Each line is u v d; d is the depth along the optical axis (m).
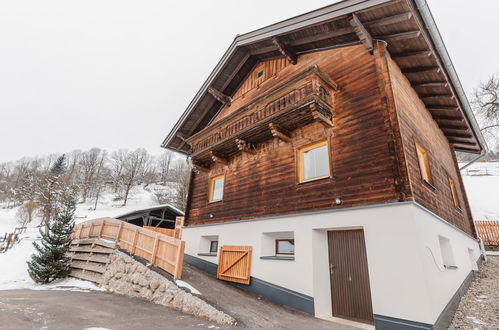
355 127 6.52
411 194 5.10
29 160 82.56
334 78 7.57
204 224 10.44
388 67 6.32
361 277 5.77
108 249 10.06
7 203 50.25
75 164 72.81
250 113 8.94
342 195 6.23
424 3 5.51
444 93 8.27
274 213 7.73
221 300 6.11
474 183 28.88
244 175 9.40
